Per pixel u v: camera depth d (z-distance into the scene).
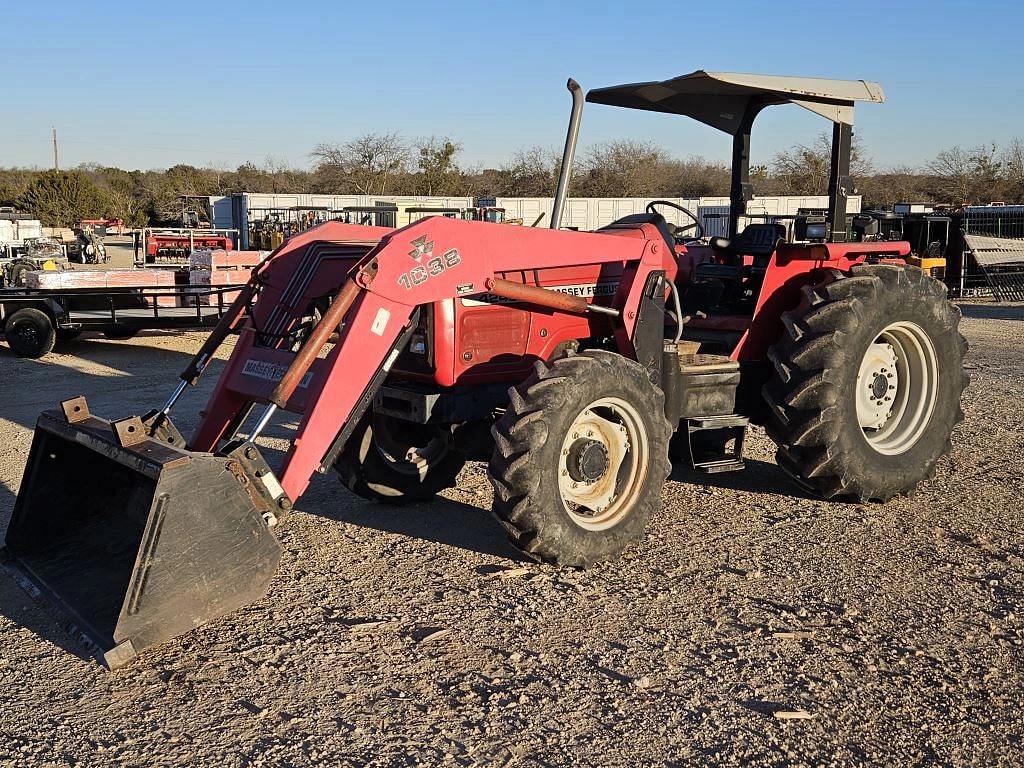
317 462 4.02
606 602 4.14
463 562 4.66
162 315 12.52
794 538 4.95
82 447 4.34
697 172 55.69
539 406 4.20
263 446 7.11
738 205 6.30
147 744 3.06
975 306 19.20
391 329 4.20
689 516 5.32
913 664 3.57
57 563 4.19
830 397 5.04
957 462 6.47
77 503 4.39
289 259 4.96
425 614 4.04
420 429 5.58
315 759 2.96
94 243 33.88
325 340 4.02
